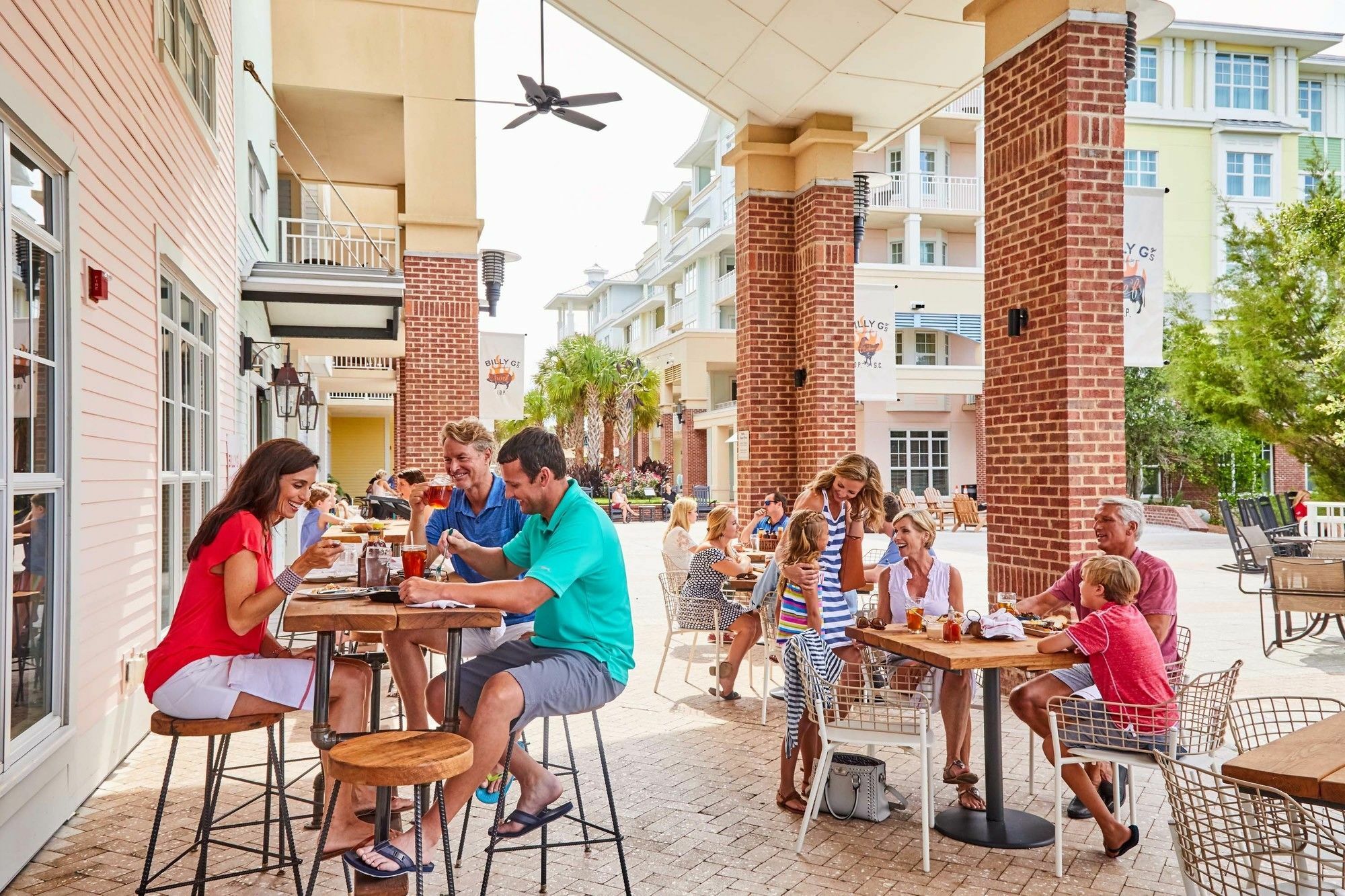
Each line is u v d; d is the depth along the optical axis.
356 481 37.47
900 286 30.45
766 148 11.43
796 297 11.63
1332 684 8.12
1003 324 7.70
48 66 4.62
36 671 4.61
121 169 5.98
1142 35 7.89
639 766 6.01
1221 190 31.08
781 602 5.61
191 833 4.79
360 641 5.47
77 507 4.96
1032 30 7.32
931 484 32.56
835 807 5.08
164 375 7.55
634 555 20.92
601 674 3.81
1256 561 13.16
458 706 3.65
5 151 4.11
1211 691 4.34
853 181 12.37
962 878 4.31
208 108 9.44
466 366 14.88
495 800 4.25
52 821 4.70
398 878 3.31
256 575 3.72
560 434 40.91
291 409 18.44
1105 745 4.39
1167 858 4.55
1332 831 2.63
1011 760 6.06
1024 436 7.43
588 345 39.47
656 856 4.57
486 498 5.02
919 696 5.20
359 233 20.03
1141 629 4.43
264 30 13.72
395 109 15.52
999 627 4.89
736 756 6.22
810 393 11.27
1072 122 6.95
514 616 4.84
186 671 3.68
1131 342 7.24
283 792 3.88
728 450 36.03
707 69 10.87
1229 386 19.86
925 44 9.52
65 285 4.89
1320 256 18.88
